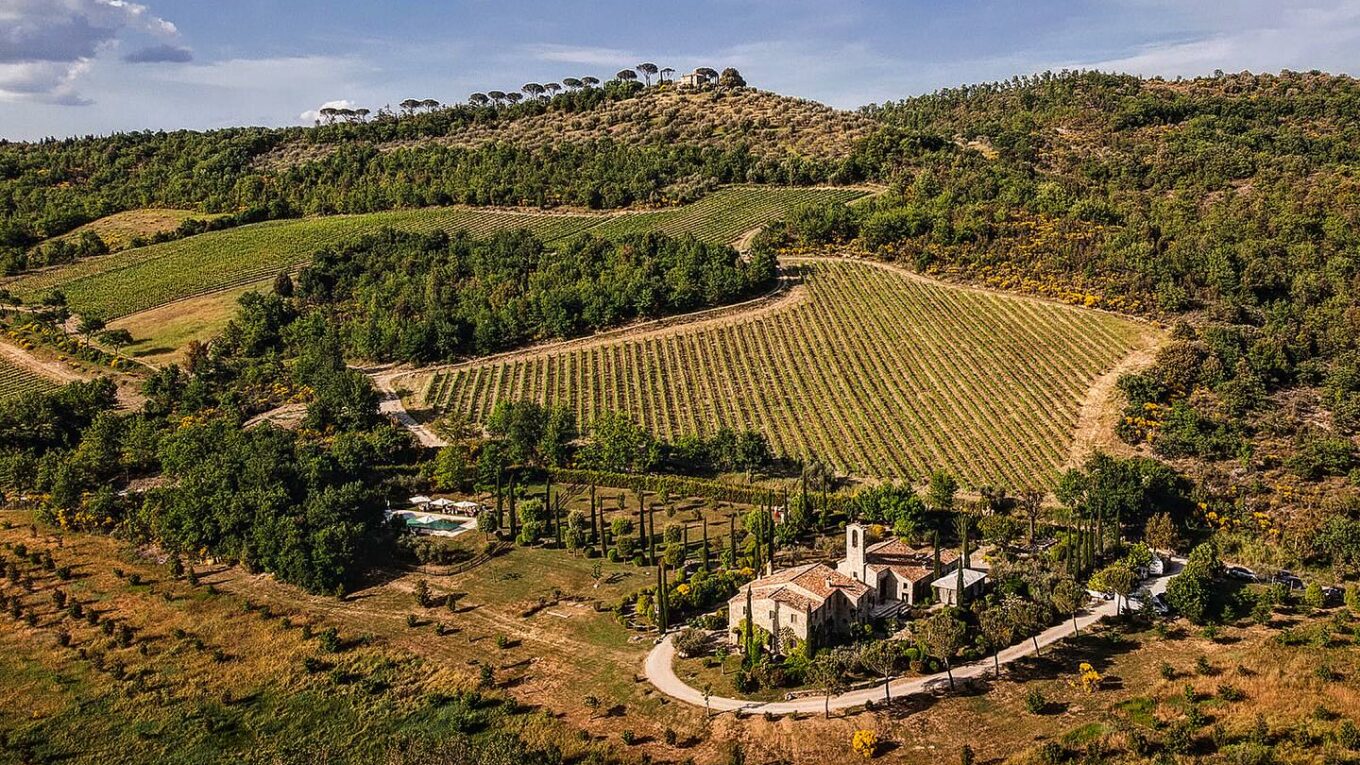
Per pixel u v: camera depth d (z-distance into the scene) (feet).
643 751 263.29
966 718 272.31
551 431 475.31
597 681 299.79
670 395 546.26
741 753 258.78
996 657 298.76
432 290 654.94
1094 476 405.59
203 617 342.64
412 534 408.26
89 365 608.19
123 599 355.36
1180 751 249.14
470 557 391.45
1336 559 359.87
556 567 382.22
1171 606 330.34
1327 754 243.60
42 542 401.29
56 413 506.48
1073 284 605.73
